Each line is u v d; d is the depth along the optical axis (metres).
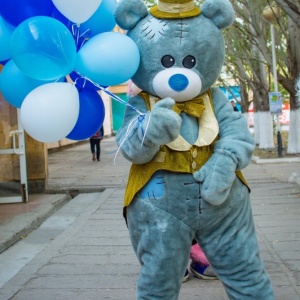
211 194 2.96
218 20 3.24
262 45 14.78
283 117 33.16
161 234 3.03
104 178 12.29
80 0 2.89
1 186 9.16
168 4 3.16
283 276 4.59
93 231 6.69
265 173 12.00
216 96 3.36
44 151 10.45
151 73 3.15
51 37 2.73
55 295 4.36
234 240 3.14
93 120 3.21
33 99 2.89
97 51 2.95
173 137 2.82
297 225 6.56
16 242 6.75
